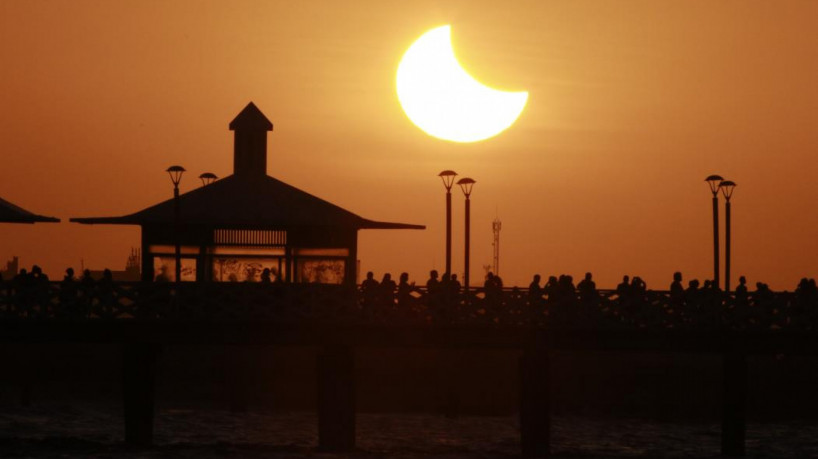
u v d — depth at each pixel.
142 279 178.75
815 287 149.50
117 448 159.75
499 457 165.25
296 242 178.62
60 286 147.88
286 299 149.75
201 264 177.00
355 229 181.25
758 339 148.75
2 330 146.75
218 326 149.25
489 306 150.25
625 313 149.25
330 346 153.75
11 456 152.75
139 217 178.88
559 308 149.75
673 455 177.75
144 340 148.25
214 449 161.38
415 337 150.00
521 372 151.12
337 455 153.38
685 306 149.00
